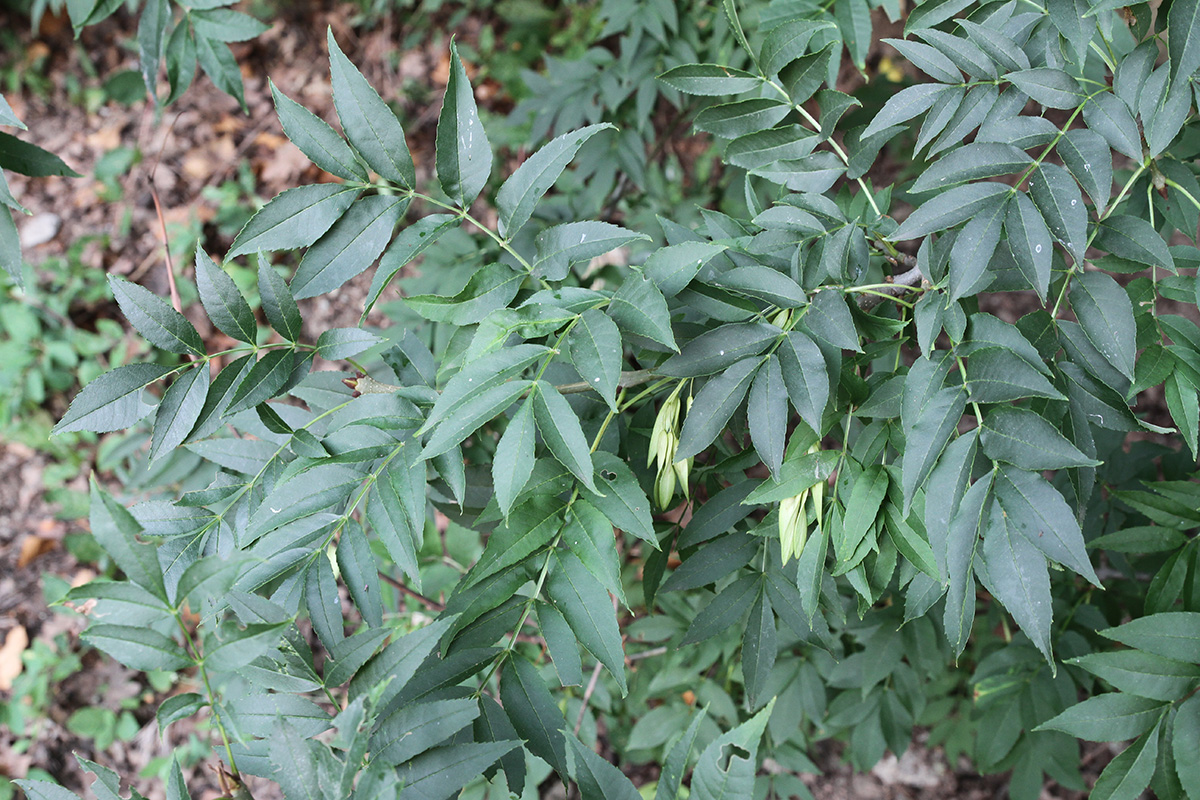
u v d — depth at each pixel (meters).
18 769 1.76
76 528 2.06
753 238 0.76
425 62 2.60
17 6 2.63
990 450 0.67
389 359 0.81
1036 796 1.08
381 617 0.72
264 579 0.71
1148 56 0.68
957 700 1.25
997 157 0.68
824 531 0.71
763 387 0.69
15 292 2.23
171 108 2.56
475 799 1.09
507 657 0.68
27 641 1.91
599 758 0.63
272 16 2.67
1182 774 0.69
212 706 0.63
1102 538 0.83
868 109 1.13
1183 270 0.82
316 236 0.70
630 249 1.60
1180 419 0.71
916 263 0.75
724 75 0.75
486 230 0.72
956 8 0.74
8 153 0.80
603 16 1.33
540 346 0.67
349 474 0.72
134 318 0.70
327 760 0.60
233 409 0.71
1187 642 0.69
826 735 1.26
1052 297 0.74
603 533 0.68
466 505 0.84
